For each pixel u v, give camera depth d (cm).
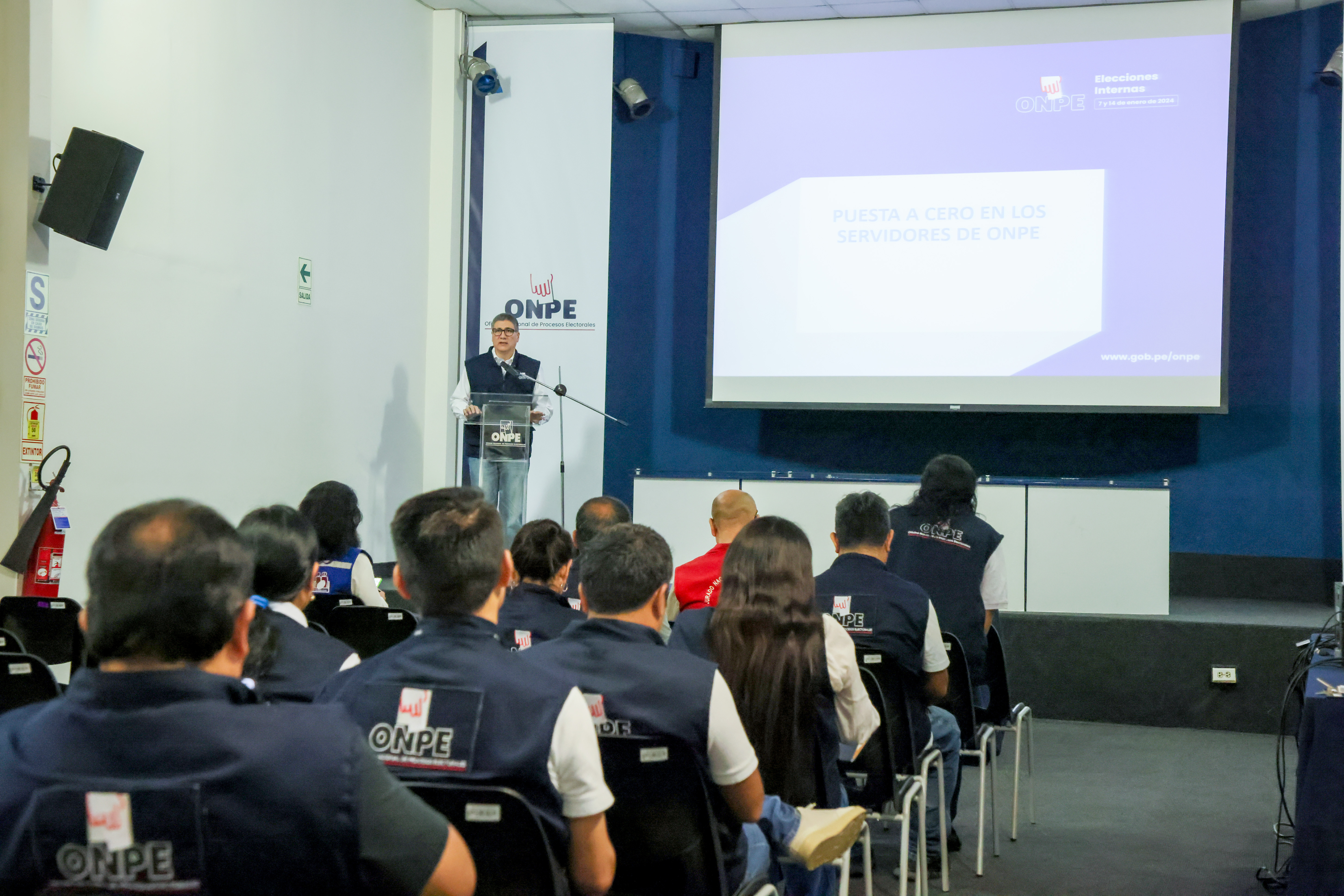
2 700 227
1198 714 547
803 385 710
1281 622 547
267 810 103
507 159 748
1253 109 685
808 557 232
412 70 725
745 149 716
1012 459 726
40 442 443
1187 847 368
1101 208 666
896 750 290
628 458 781
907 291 694
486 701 148
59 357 468
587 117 738
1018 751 373
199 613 107
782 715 224
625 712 178
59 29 465
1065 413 698
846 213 702
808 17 725
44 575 432
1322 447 660
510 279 747
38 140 439
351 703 154
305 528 216
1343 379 615
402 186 716
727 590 230
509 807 143
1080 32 667
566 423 740
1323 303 662
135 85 507
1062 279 671
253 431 592
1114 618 559
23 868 102
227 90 565
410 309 730
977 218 684
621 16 745
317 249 639
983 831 384
